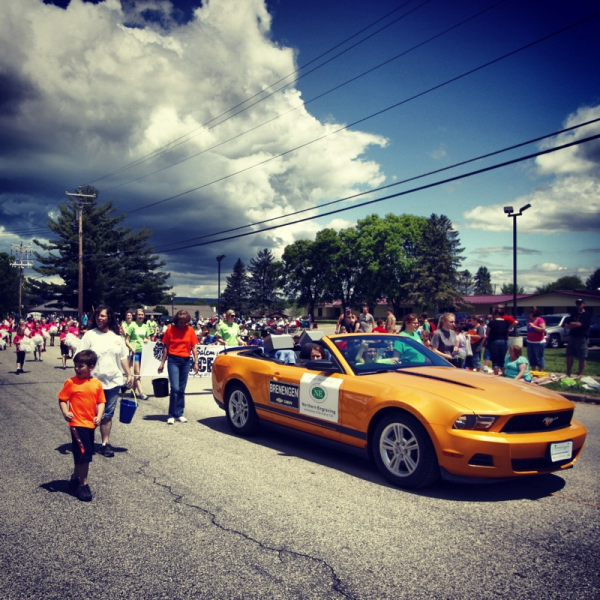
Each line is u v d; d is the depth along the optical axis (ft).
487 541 11.89
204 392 36.47
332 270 220.43
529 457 14.23
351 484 15.98
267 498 14.70
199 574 10.32
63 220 187.93
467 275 228.43
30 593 9.61
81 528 12.62
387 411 16.17
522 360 29.84
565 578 10.19
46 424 25.36
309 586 9.85
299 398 19.27
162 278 207.00
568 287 381.40
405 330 30.22
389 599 9.40
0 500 14.60
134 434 23.00
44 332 77.20
